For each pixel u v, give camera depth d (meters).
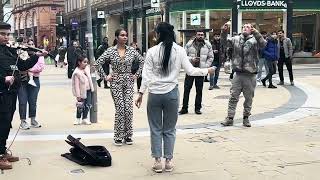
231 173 7.11
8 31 7.43
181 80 19.66
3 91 7.34
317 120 10.48
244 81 9.71
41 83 20.39
